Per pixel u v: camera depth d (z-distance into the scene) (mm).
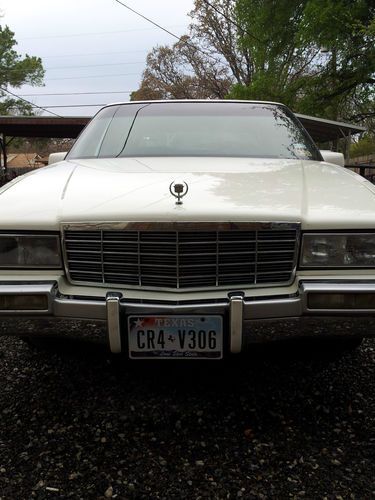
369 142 33969
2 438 1985
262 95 17469
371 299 1816
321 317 1852
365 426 2062
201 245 1858
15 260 1916
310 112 16172
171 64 33625
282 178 2301
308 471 1768
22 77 37844
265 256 1890
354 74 14875
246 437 1986
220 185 2119
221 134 3043
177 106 3338
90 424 2084
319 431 2027
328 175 2439
